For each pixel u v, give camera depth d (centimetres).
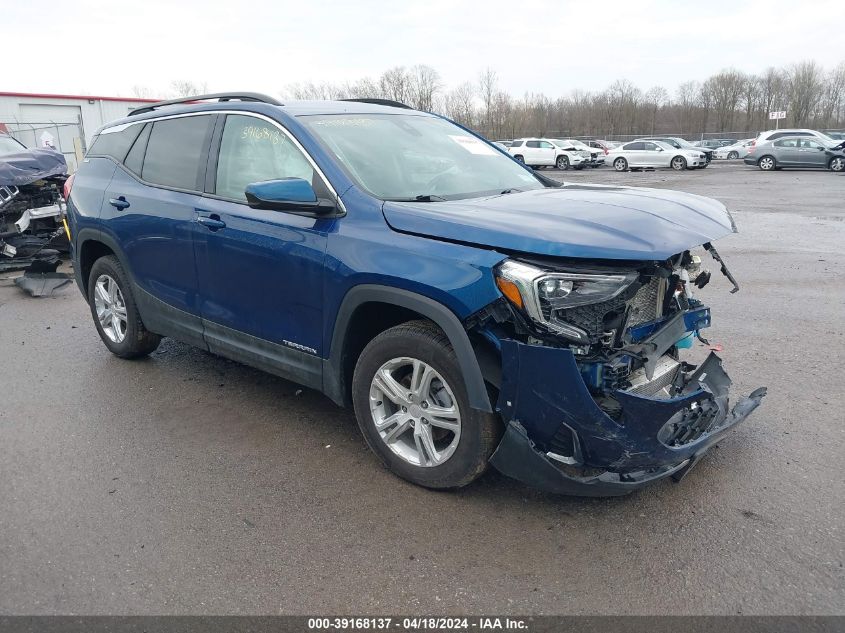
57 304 736
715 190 2038
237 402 449
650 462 279
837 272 824
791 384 462
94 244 527
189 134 443
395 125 418
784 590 261
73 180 547
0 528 312
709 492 329
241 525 311
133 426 416
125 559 287
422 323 320
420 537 299
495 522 309
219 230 397
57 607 259
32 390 477
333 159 354
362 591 266
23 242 892
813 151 2909
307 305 354
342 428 409
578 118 7762
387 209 325
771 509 313
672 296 324
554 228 285
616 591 263
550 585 267
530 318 274
